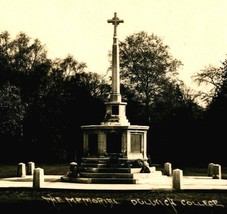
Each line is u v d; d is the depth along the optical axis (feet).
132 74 203.62
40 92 214.90
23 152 213.46
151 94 203.51
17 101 183.32
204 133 190.60
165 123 197.88
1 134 194.08
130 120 200.75
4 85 189.26
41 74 214.69
